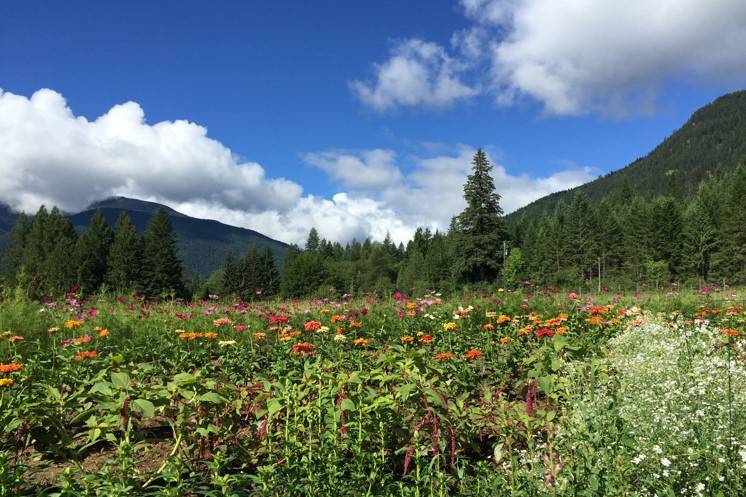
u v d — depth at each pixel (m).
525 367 6.16
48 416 3.71
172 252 63.34
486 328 7.39
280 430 3.82
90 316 9.11
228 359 6.74
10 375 4.21
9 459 3.45
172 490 2.71
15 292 9.57
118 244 60.41
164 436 4.26
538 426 3.84
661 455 3.09
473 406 4.41
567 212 96.00
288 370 5.36
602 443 2.98
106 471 2.83
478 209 58.28
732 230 58.12
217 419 3.73
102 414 3.94
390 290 14.17
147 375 5.62
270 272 84.06
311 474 3.04
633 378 4.55
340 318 7.88
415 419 3.78
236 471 3.57
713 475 3.01
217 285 85.00
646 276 59.00
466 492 3.23
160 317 9.68
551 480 3.09
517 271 58.69
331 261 103.19
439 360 5.61
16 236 78.25
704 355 5.35
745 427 3.34
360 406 3.49
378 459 3.32
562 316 7.93
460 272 58.00
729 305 12.16
